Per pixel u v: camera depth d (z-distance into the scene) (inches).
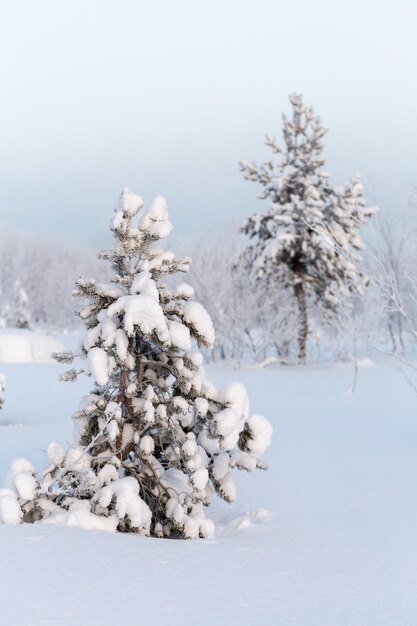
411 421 553.0
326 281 1246.9
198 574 160.7
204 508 274.4
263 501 281.4
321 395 756.6
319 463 366.0
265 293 1302.9
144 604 135.3
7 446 409.1
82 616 126.3
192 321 242.4
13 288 2269.9
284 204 1315.2
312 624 129.6
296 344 1348.4
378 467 354.0
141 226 243.3
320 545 201.9
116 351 232.2
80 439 246.1
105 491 217.2
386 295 360.8
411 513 250.8
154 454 255.6
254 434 237.1
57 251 2972.4
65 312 2432.3
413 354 1352.1
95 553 172.9
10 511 204.7
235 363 1204.5
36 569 154.3
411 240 396.5
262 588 152.2
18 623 120.9
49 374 985.5
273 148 1320.1
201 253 1320.1
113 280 246.5
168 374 257.0
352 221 1189.7
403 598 148.3
